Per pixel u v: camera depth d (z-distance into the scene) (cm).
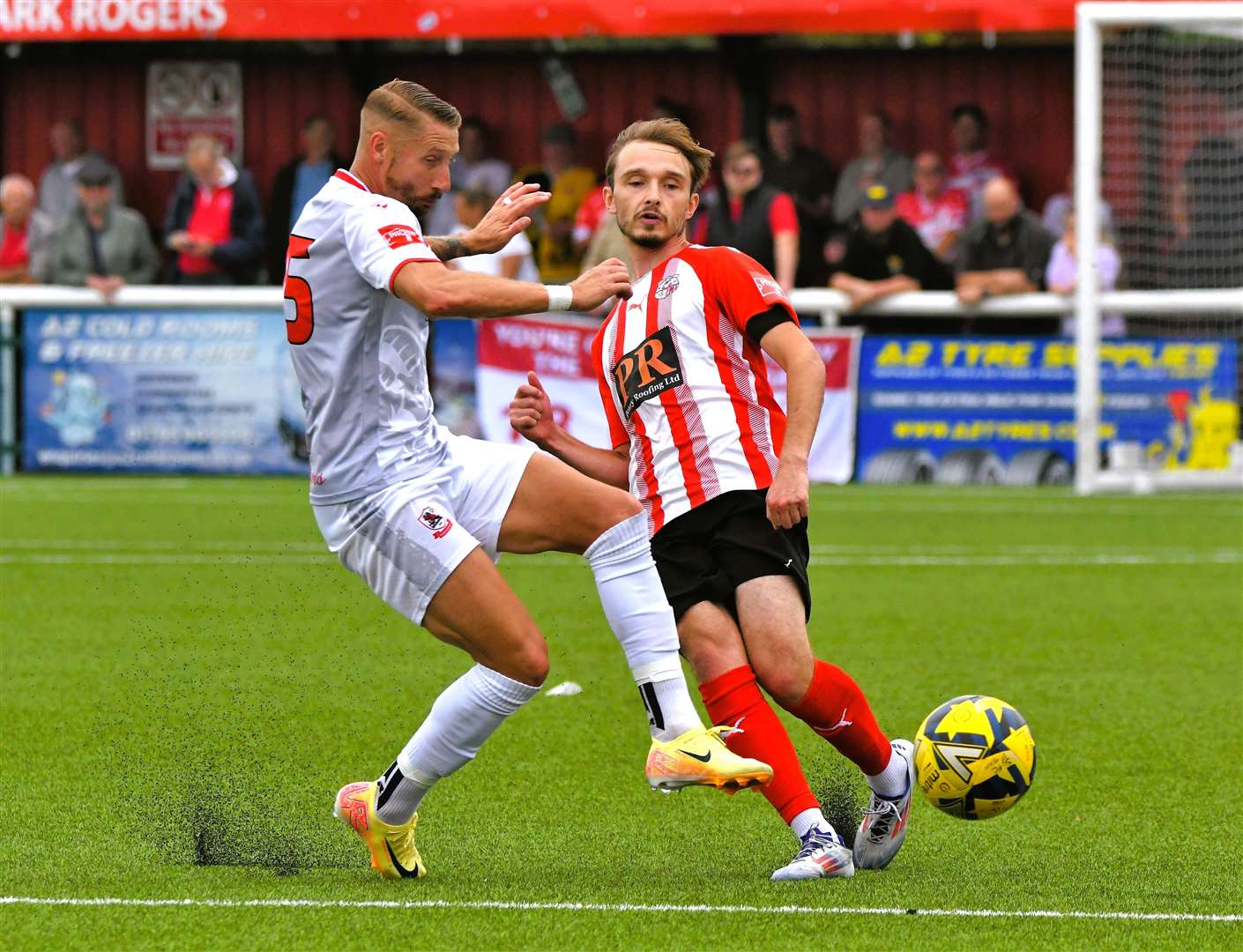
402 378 1516
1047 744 2162
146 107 7156
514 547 1552
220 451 5753
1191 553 4056
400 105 1512
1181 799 1886
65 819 1759
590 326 5453
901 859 1638
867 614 3194
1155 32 6147
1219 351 5550
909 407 5600
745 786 1500
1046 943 1341
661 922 1393
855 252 5622
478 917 1409
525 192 1628
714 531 1605
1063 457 5578
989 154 6788
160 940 1341
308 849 1644
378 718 2339
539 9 5975
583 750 2133
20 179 6191
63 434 5828
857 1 5850
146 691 2494
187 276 6000
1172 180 6178
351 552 1535
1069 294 5500
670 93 6950
